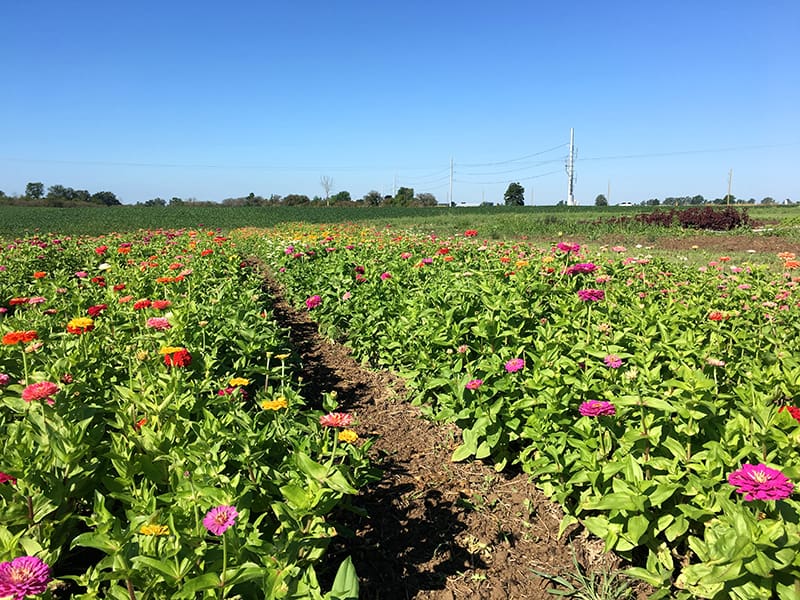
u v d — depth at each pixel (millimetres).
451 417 4461
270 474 3156
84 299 6625
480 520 3637
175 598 2082
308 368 6617
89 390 3697
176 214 64625
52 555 2322
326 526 2779
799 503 2494
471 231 9859
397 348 6203
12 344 3834
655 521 2967
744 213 27719
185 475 2838
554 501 3764
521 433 4078
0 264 10180
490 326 4840
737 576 2260
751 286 6785
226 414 3529
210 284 8602
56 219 53062
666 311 5645
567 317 5266
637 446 3162
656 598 2652
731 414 3361
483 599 2998
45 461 2791
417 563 3260
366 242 12352
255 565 2180
